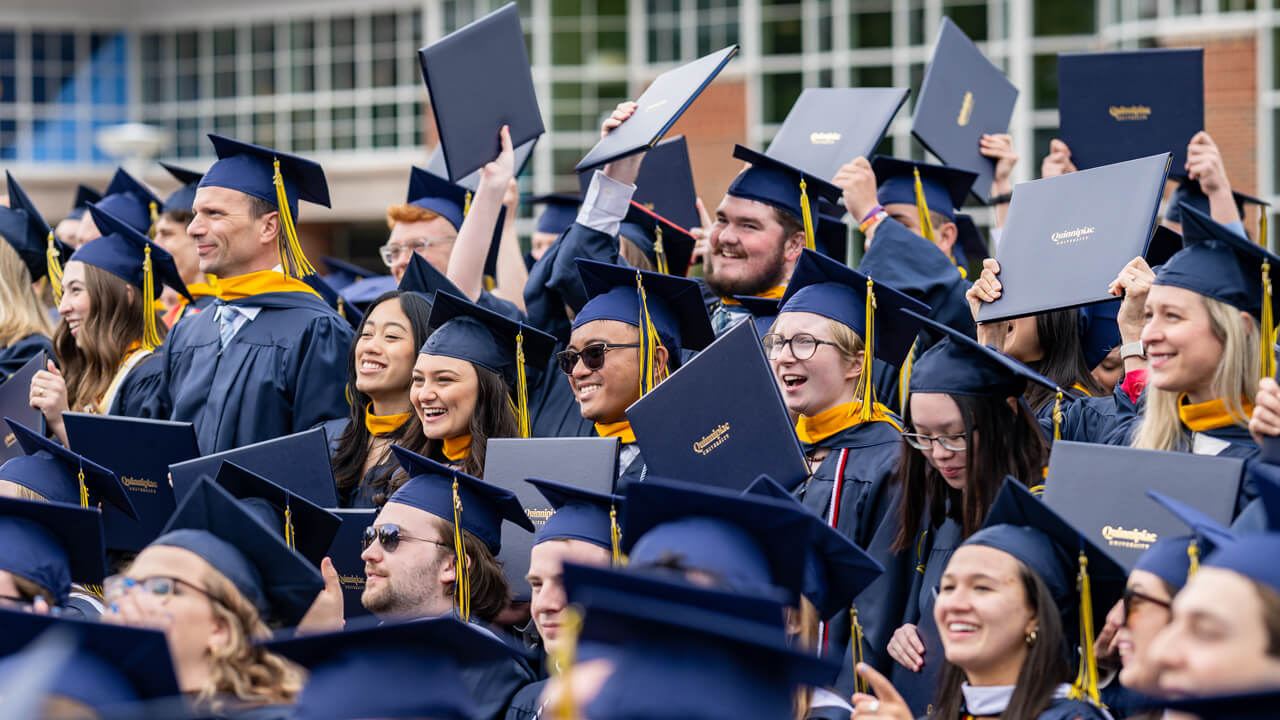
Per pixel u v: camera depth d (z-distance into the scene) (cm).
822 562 584
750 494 576
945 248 1075
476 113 928
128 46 3491
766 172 937
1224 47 2286
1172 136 1014
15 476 799
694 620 418
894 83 2617
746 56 2708
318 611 682
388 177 3278
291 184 988
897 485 712
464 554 745
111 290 1041
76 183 3444
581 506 702
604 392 819
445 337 838
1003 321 820
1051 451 623
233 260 965
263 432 938
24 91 3447
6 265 1143
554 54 2850
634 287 831
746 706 415
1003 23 2514
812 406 753
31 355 1118
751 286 932
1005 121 1129
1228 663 416
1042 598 546
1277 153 2256
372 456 885
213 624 561
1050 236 761
